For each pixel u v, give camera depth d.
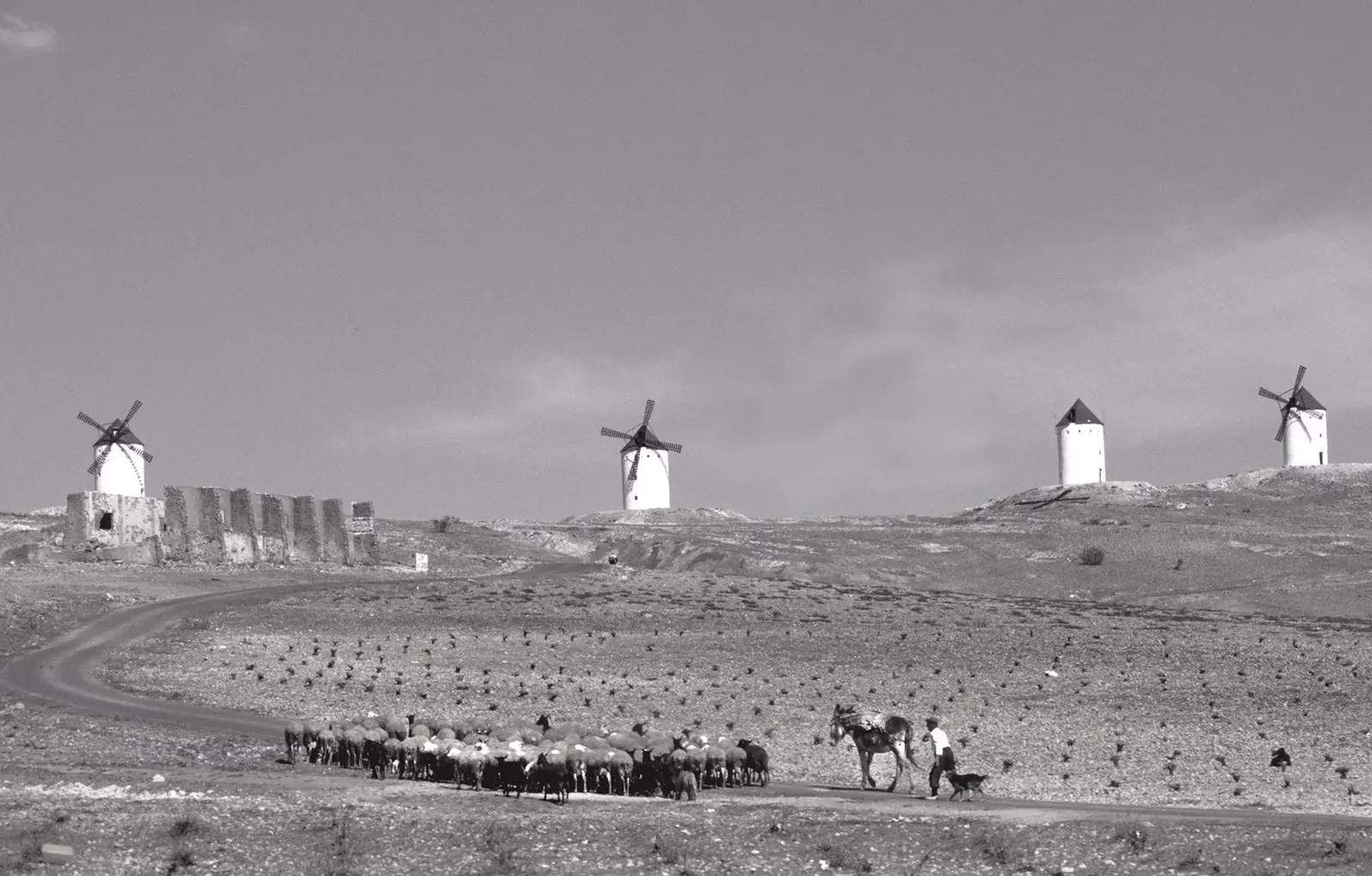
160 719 59.34
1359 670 81.75
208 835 36.38
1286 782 49.84
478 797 42.22
